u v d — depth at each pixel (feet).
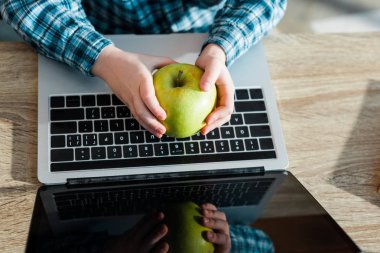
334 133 2.68
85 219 2.15
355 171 2.58
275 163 2.49
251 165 2.47
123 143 2.40
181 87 2.28
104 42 2.56
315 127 2.69
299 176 2.53
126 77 2.41
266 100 2.67
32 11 2.56
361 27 5.97
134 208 2.24
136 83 2.36
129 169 2.35
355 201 2.48
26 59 2.64
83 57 2.52
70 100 2.49
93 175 2.31
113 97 2.53
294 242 2.22
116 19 3.37
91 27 2.77
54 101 2.47
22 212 2.20
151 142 2.43
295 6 6.10
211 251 2.11
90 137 2.39
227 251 2.13
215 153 2.46
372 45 3.07
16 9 2.57
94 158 2.35
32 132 2.42
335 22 5.98
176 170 2.39
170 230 2.18
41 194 2.24
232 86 2.45
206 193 2.36
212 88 2.34
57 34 2.56
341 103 2.80
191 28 3.49
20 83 2.56
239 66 2.79
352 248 2.23
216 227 2.22
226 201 2.34
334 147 2.64
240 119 2.58
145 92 2.27
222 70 2.45
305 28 5.84
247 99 2.65
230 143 2.50
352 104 2.80
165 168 2.38
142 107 2.31
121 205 2.25
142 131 2.45
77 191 2.27
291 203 2.38
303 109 2.74
